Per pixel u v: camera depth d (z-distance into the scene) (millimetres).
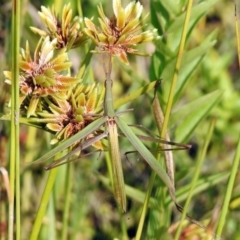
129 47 370
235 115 653
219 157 677
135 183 683
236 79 810
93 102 356
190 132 469
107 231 609
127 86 763
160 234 444
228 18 825
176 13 441
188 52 436
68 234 556
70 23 368
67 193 456
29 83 353
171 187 348
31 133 580
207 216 533
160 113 384
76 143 357
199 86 709
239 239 541
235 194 478
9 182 378
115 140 349
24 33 570
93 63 709
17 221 372
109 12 682
